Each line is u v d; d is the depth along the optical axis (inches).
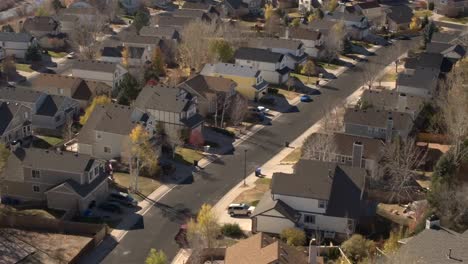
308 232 3036.4
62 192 3184.1
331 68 5826.8
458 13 7701.8
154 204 3314.5
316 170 3139.8
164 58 5654.5
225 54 5492.1
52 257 2812.5
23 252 2847.0
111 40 6097.4
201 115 4384.8
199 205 3314.5
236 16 7509.8
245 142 4158.5
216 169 3747.5
